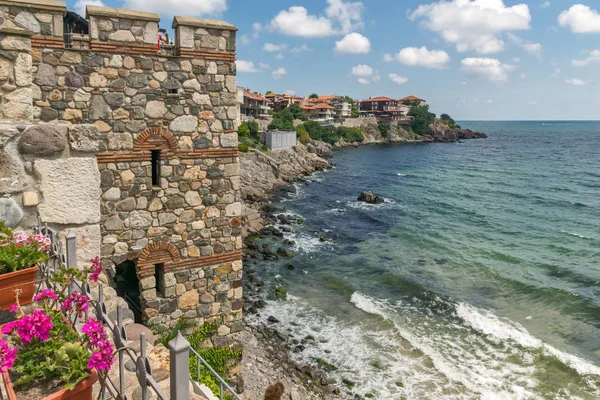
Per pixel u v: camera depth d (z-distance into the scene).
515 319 24.36
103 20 9.71
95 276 5.80
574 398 17.84
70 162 7.97
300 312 25.25
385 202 55.66
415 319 24.39
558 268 32.12
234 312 12.38
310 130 124.69
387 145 149.12
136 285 13.20
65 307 5.07
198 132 11.08
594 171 84.81
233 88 11.30
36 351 4.52
